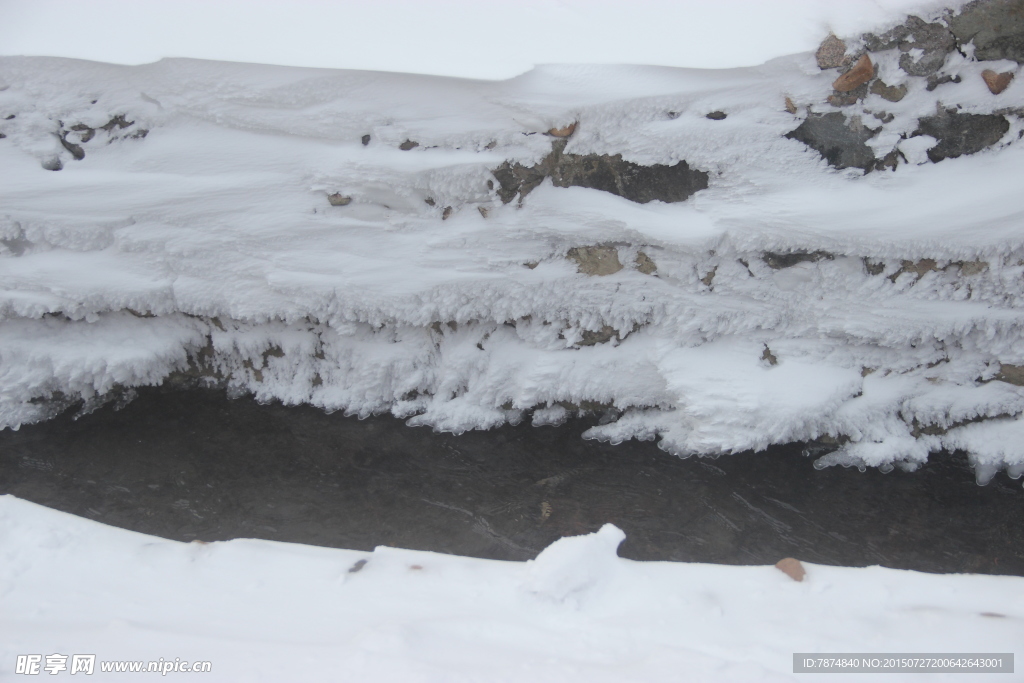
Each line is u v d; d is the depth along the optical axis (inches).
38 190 106.0
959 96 98.0
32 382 114.7
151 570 87.7
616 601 81.9
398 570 87.4
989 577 86.0
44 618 79.2
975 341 105.7
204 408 120.0
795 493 106.0
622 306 110.9
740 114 101.5
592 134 102.7
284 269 109.4
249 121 104.3
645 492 107.4
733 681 65.9
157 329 117.6
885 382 108.8
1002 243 97.9
